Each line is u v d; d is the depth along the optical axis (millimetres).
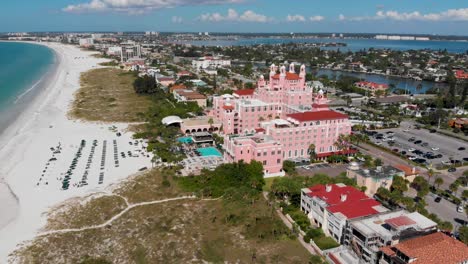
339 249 110812
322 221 124312
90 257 111188
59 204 142125
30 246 115938
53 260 109375
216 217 134250
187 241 119250
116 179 165000
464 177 162000
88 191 153000
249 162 172125
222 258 110938
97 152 199875
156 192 152750
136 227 127312
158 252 113750
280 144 172000
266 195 151875
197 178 161500
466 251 91188
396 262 92875
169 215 135000
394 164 187000
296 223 128250
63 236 121688
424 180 149750
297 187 141375
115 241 119438
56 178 165500
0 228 126188
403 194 151750
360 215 114500
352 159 192500
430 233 103062
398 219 106875
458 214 136375
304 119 195750
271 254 112438
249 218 133125
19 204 142500
